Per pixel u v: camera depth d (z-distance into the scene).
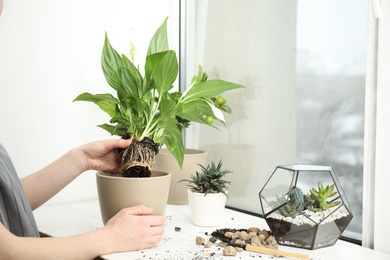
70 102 1.61
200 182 1.33
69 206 1.58
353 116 1.32
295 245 1.16
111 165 1.30
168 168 1.56
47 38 1.55
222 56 1.71
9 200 1.05
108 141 1.25
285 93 1.50
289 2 1.48
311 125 1.43
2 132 1.49
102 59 1.27
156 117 1.32
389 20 1.17
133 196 1.17
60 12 1.57
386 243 1.20
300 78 1.46
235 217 1.46
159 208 1.21
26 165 1.54
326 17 1.38
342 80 1.34
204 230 1.29
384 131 1.19
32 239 0.96
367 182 1.24
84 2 1.61
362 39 1.29
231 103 1.69
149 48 1.33
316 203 1.13
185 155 1.56
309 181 1.13
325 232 1.13
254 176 1.61
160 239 1.14
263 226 1.35
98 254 1.04
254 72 1.60
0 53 1.47
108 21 1.67
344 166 1.35
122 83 1.23
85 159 1.27
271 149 1.55
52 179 1.24
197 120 1.31
